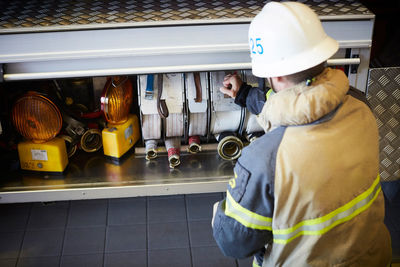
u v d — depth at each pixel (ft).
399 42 7.85
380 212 4.47
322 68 4.21
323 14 6.07
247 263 7.48
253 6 6.47
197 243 7.84
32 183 7.12
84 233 8.03
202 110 7.08
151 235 8.00
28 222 8.24
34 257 7.54
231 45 6.08
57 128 7.07
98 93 8.34
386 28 8.10
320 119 3.94
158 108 6.86
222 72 6.95
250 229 4.22
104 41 5.95
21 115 6.94
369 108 4.62
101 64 6.17
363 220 4.19
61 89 7.96
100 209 8.57
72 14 6.28
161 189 6.98
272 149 3.97
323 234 4.04
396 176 7.27
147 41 5.99
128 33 5.91
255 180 3.97
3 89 7.45
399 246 7.66
